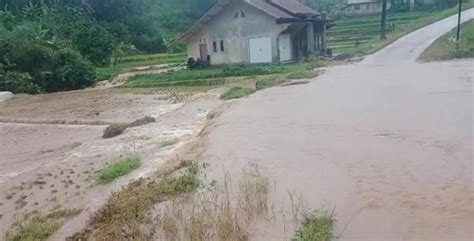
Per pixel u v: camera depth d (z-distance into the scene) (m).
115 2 67.81
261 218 7.66
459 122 12.88
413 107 15.33
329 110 16.06
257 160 10.90
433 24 49.69
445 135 11.65
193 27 40.03
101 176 11.54
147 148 14.30
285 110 16.81
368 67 29.28
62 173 12.62
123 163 12.20
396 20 61.59
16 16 56.06
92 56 52.34
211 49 40.31
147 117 19.83
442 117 13.61
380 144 11.30
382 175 9.21
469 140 11.09
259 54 38.22
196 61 40.66
